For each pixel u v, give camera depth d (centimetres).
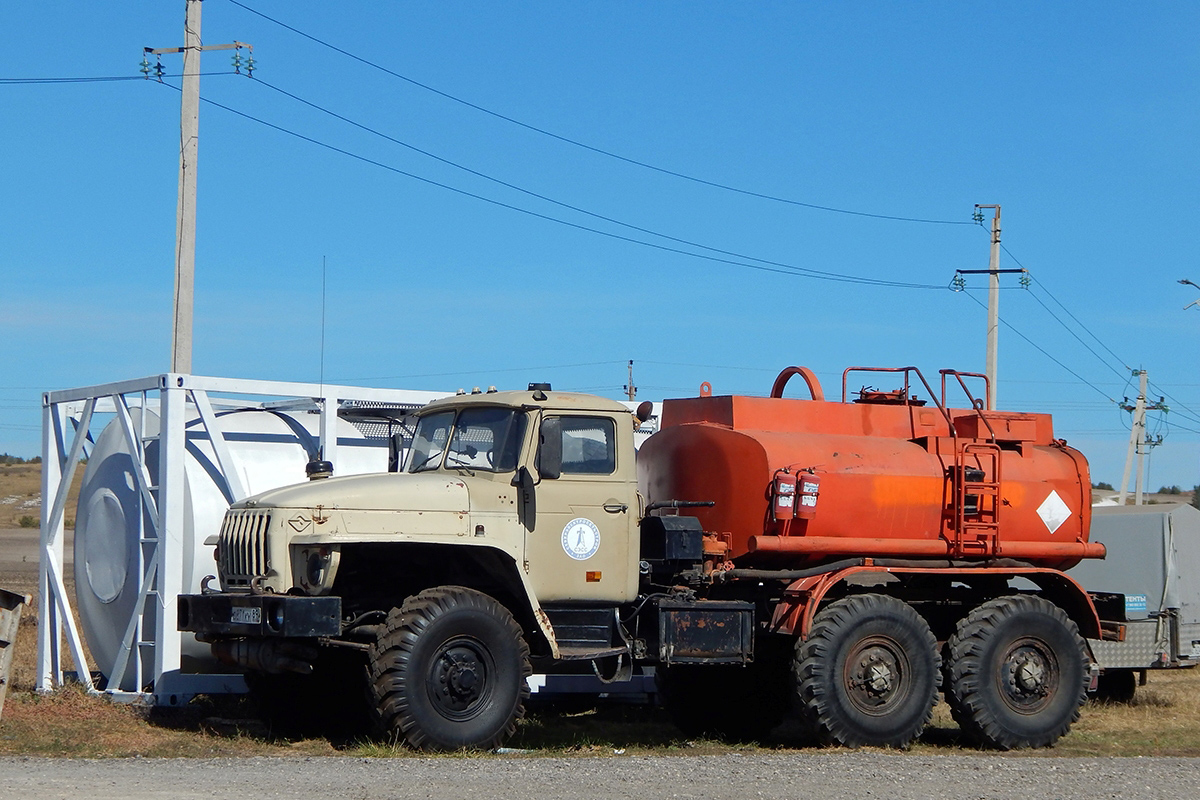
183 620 1019
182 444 1205
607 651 1037
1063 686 1162
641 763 921
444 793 761
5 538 4909
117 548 1275
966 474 1167
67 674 1397
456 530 989
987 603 1159
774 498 1100
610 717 1349
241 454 1269
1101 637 1221
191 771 828
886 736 1088
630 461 1070
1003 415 1228
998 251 3334
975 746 1146
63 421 1380
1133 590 1608
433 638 950
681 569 1104
